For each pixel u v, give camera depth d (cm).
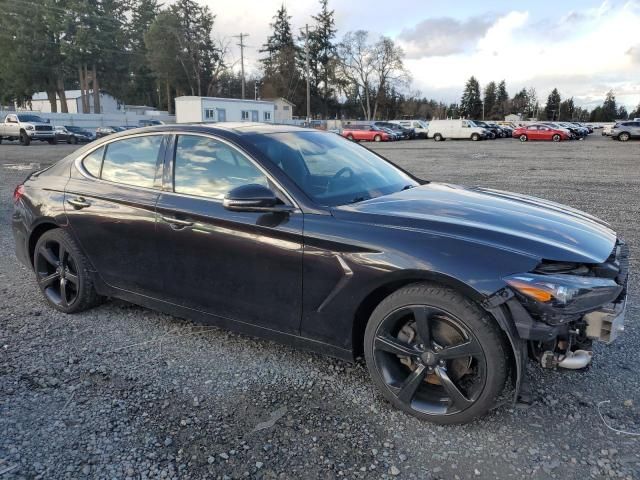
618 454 249
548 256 250
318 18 8031
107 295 403
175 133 363
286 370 332
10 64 5372
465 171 1655
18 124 3338
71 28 5597
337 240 283
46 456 249
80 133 3628
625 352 353
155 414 283
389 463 245
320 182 324
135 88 8006
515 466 242
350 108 8606
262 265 310
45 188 425
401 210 295
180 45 6688
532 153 2597
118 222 372
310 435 266
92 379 320
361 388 310
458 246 259
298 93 7938
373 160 402
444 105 11238
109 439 262
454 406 267
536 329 242
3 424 273
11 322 407
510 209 311
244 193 289
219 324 345
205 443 259
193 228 334
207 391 307
